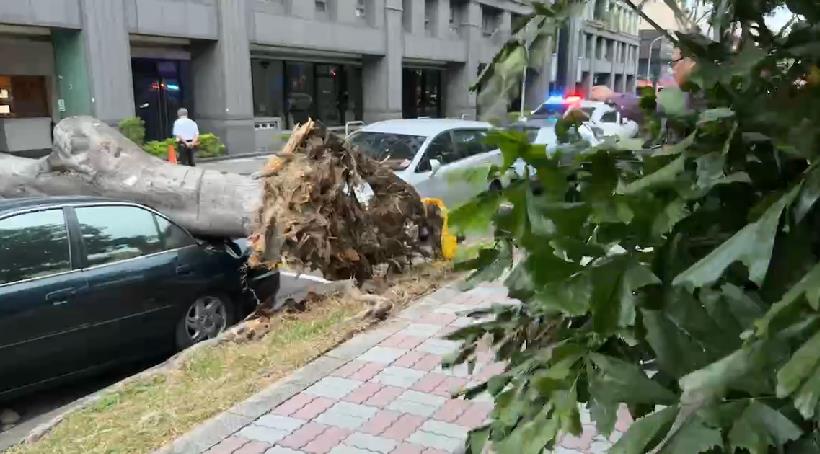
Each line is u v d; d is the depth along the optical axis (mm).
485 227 1003
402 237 6668
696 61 1023
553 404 1074
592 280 948
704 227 1010
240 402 4238
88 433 3910
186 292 5516
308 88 26641
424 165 8469
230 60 20891
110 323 4965
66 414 4180
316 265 5723
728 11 1043
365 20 26500
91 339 4859
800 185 864
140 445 3760
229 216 5934
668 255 979
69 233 4883
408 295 6211
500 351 1477
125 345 5098
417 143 8758
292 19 22641
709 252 1001
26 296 4496
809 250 896
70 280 4754
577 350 1096
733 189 1001
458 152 9141
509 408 1190
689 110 1096
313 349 5027
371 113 27969
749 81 950
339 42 24766
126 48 17688
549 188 974
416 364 4770
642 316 1001
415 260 7277
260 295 6273
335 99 28172
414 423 3980
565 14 1012
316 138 5645
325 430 3920
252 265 5414
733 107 952
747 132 956
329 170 5488
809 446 824
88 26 16734
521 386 1213
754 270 835
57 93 17688
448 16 30828
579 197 1016
